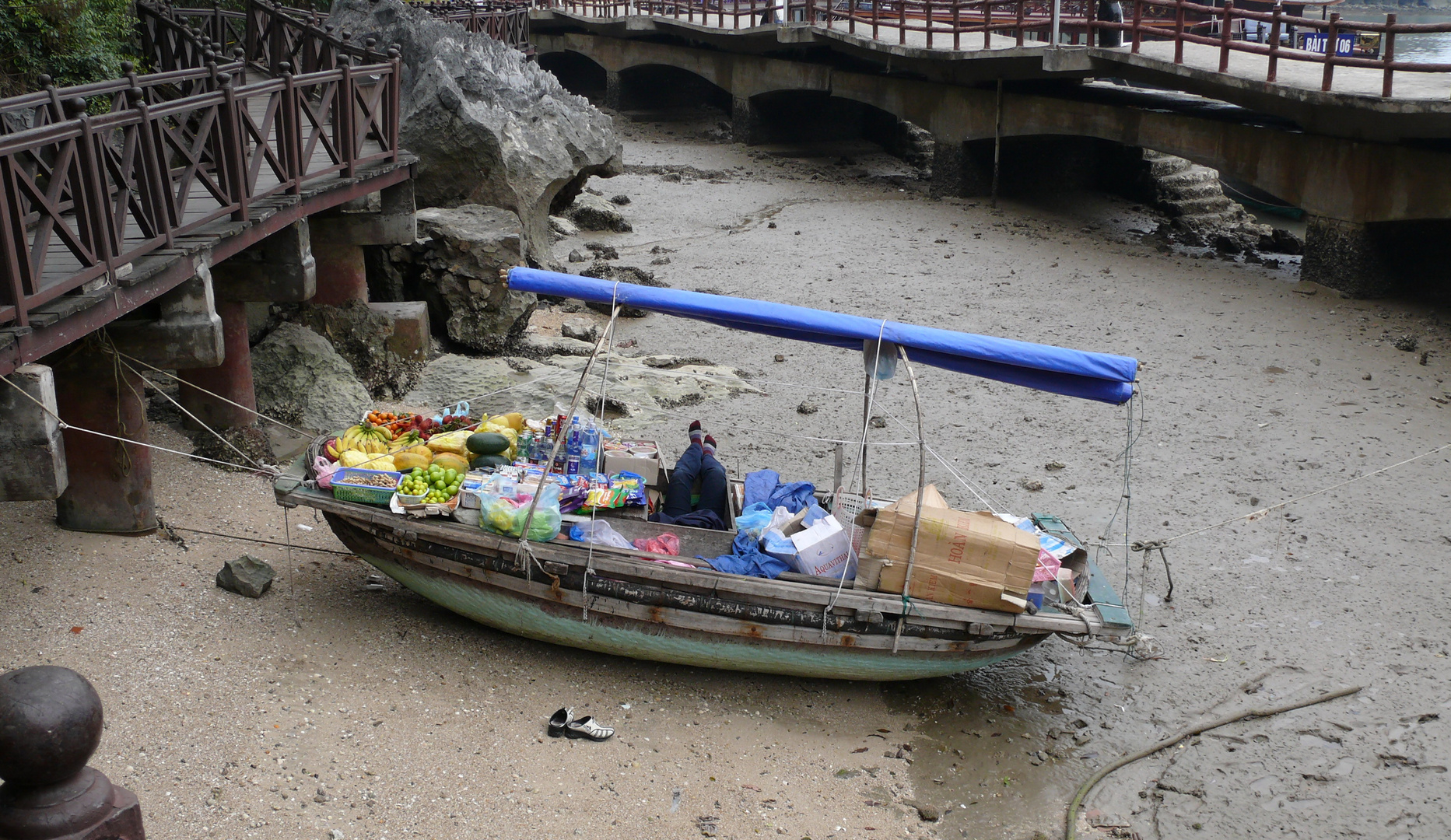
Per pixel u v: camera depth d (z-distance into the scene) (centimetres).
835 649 639
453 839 521
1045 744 646
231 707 591
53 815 207
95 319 595
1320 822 580
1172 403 1195
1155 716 674
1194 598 803
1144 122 1944
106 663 610
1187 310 1547
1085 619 627
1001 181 2400
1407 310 1522
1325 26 1495
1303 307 1544
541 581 637
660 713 644
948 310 1556
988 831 571
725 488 759
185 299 710
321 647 664
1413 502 948
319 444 746
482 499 636
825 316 633
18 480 561
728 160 2848
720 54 3145
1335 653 732
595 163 1695
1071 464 1042
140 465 745
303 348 1060
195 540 773
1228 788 608
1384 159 1504
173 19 1227
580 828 541
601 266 1706
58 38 1326
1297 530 902
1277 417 1148
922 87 2444
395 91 1058
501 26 2552
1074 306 1573
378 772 559
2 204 509
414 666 659
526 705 637
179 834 497
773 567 643
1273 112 1667
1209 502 955
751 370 1313
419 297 1289
